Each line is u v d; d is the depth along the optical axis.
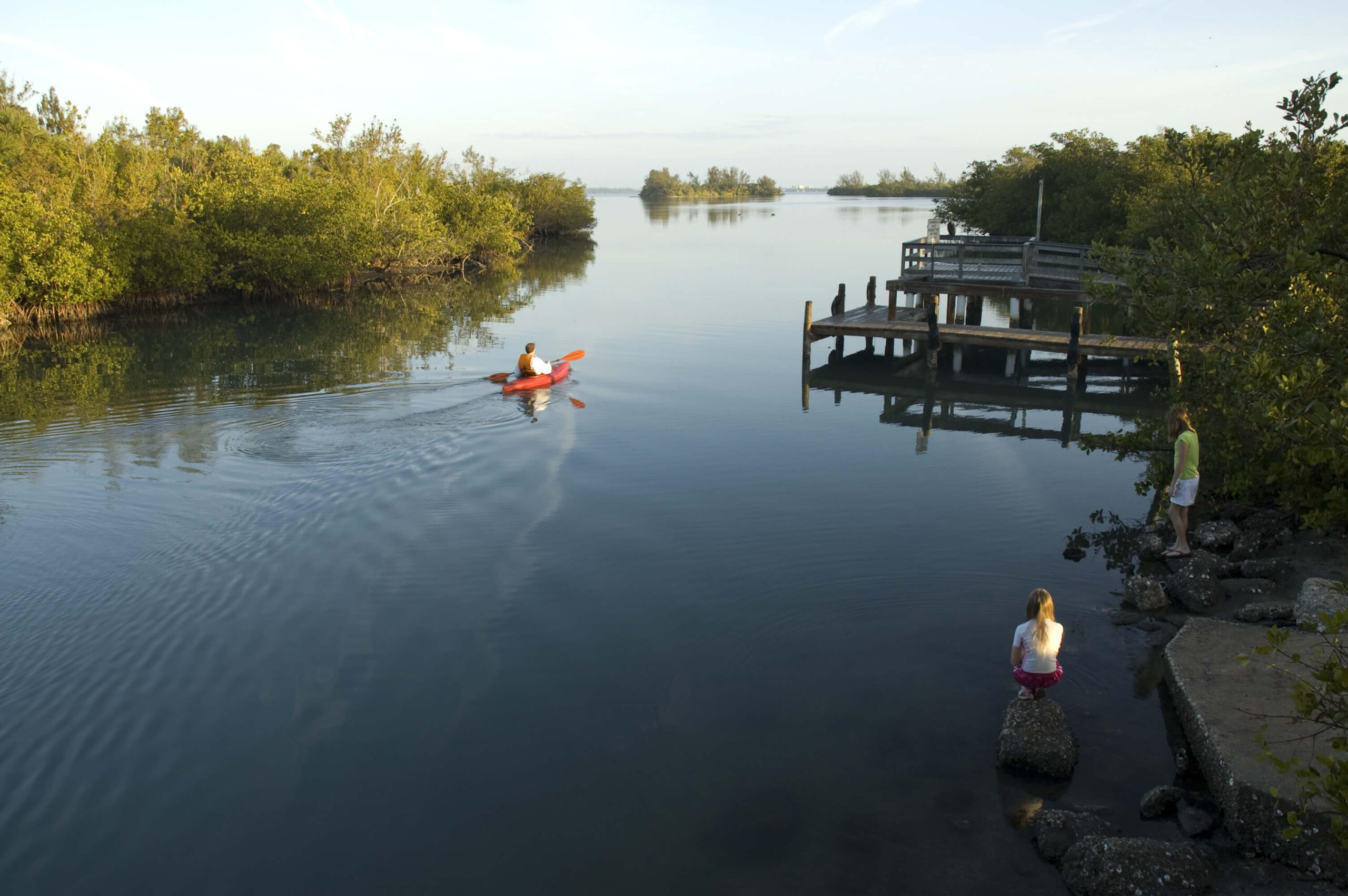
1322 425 6.13
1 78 51.59
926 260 22.86
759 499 11.54
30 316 27.20
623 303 33.16
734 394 18.12
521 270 46.94
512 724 6.56
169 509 10.87
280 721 6.56
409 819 5.55
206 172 45.62
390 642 7.73
